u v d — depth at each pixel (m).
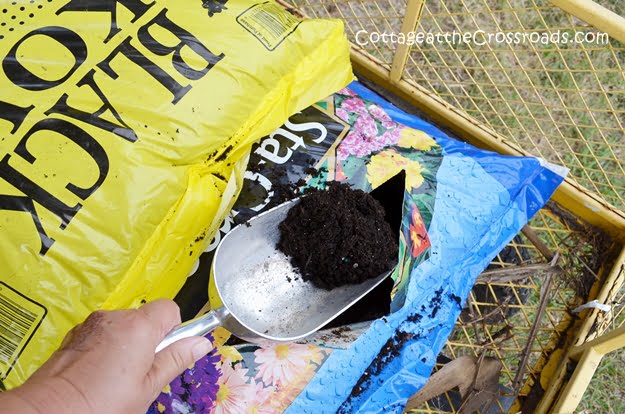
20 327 0.63
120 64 0.68
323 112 0.86
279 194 0.79
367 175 0.82
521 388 1.03
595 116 1.43
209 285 0.68
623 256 1.05
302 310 0.73
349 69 0.86
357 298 0.71
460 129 1.11
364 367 0.79
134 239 0.65
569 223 1.10
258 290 0.73
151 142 0.66
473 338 1.21
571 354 0.96
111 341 0.44
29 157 0.64
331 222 0.72
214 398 0.74
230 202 0.76
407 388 0.81
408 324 0.82
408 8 0.95
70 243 0.63
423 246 0.83
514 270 1.03
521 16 1.45
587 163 1.41
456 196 0.87
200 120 0.68
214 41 0.71
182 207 0.68
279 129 0.82
